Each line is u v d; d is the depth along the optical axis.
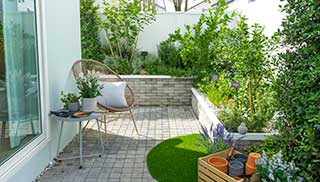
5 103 2.60
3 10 2.58
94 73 4.23
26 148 2.83
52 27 3.49
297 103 2.36
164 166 3.27
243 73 3.79
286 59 2.53
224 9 6.13
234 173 2.56
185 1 10.20
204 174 2.71
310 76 2.18
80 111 3.44
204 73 5.99
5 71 2.61
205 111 4.53
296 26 2.38
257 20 5.29
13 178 2.54
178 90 6.39
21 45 2.86
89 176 3.04
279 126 2.65
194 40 6.15
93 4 7.02
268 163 2.38
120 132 4.54
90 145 3.97
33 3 3.05
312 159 2.19
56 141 3.56
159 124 4.99
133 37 6.89
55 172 3.14
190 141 4.09
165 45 6.99
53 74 3.54
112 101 4.34
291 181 2.24
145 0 9.15
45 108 3.24
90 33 6.73
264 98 3.63
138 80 6.33
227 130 3.45
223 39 5.00
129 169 3.21
